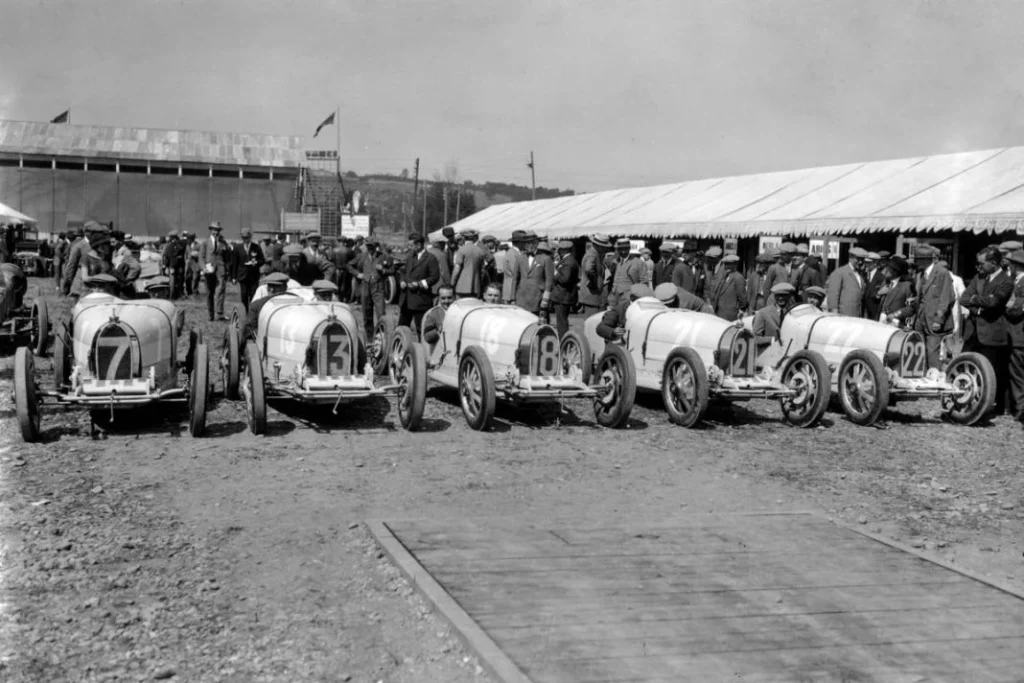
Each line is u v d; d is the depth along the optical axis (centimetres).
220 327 1738
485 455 810
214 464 745
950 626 459
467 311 1009
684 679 391
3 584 487
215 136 5047
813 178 2250
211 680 390
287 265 1298
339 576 512
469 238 1427
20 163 4688
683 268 1417
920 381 1017
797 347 1098
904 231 1599
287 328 920
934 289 1157
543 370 927
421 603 475
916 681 398
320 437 859
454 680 393
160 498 647
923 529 644
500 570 516
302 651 419
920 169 1939
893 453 880
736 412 1074
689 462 813
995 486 766
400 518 612
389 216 11150
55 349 934
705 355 977
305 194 5272
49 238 4197
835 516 663
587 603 472
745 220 1992
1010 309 1053
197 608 464
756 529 615
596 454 831
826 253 2005
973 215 1465
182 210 4922
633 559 543
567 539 578
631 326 1065
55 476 696
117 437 834
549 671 394
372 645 427
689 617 459
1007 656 425
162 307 908
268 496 660
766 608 474
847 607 480
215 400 1027
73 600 470
